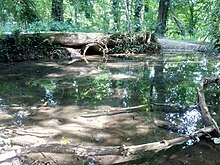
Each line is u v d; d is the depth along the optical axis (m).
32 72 6.43
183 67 7.16
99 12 14.38
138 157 2.64
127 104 4.17
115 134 3.16
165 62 7.99
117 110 3.91
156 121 3.52
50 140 3.00
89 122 3.49
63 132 3.20
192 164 2.53
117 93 4.75
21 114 3.75
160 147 2.78
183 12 15.75
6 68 6.89
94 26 12.47
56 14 12.28
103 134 3.16
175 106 4.07
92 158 2.62
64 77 5.93
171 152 2.72
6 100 4.33
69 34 8.70
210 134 3.06
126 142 2.96
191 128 3.30
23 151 2.66
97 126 3.38
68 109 3.95
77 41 8.84
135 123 3.46
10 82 5.47
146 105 4.12
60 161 2.56
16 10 7.58
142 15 12.65
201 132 3.01
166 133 3.18
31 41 8.22
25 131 3.21
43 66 7.21
